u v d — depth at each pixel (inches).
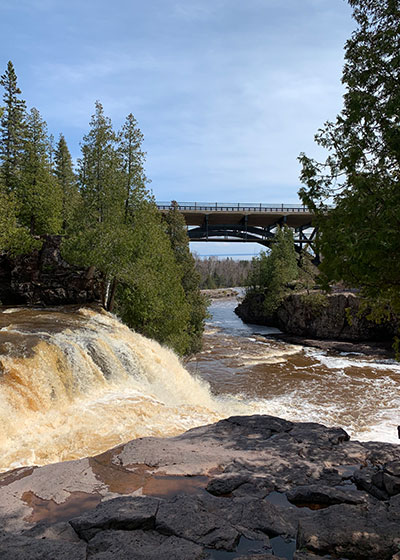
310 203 318.3
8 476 264.5
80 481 251.9
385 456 276.4
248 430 338.6
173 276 1165.1
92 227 1008.9
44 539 183.8
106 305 1173.7
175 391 774.5
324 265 293.4
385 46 280.1
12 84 1665.8
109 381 657.6
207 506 210.7
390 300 315.3
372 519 190.4
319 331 1683.1
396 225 246.8
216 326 2229.3
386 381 1072.8
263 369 1195.9
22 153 1651.1
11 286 1165.1
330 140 320.8
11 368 516.1
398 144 260.8
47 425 479.2
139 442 314.5
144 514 197.8
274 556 164.6
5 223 1085.1
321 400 913.5
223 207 2471.7
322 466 262.5
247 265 7495.1
